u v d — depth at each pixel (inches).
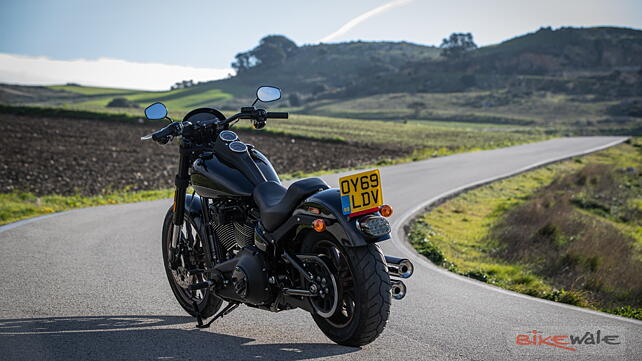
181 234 217.8
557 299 311.3
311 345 182.9
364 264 168.9
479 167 1202.6
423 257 402.9
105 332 190.5
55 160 1187.9
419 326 213.2
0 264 291.4
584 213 821.9
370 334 171.9
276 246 183.6
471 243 517.7
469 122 6589.6
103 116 2409.0
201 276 216.4
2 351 170.9
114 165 1146.7
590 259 442.3
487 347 190.4
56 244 354.0
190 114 217.6
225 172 197.9
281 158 1429.6
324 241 176.6
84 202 665.6
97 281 262.4
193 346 178.9
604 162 1531.7
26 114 2363.4
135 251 340.8
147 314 214.4
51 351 171.9
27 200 676.7
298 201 179.8
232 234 200.1
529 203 687.7
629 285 386.9
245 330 198.8
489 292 293.6
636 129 5585.6
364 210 169.8
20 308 215.9
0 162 1114.7
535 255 467.8
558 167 1301.7
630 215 852.0
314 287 171.8
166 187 886.4
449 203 728.3
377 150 1731.1
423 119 6914.4
